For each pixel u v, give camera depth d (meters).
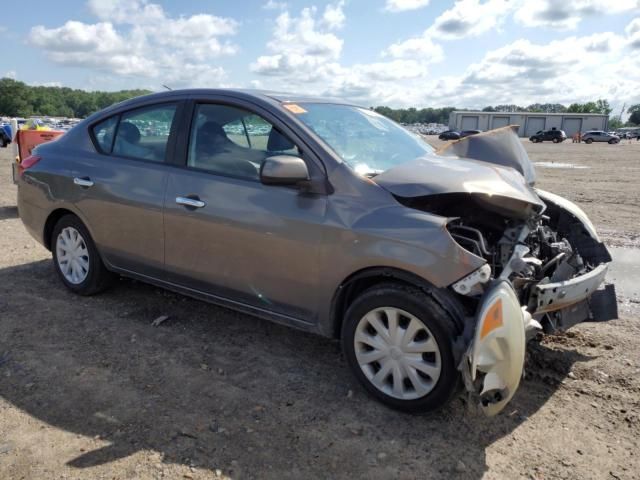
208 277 3.79
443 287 2.85
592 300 3.85
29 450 2.72
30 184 4.89
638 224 8.51
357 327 3.19
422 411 3.04
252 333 4.16
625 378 3.54
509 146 4.08
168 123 4.04
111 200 4.22
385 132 4.07
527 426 3.03
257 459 2.69
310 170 3.31
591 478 2.62
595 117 82.00
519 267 3.08
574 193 12.07
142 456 2.69
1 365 3.56
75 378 3.42
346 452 2.76
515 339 2.75
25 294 4.84
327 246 3.17
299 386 3.40
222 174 3.68
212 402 3.19
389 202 3.08
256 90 3.91
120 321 4.31
